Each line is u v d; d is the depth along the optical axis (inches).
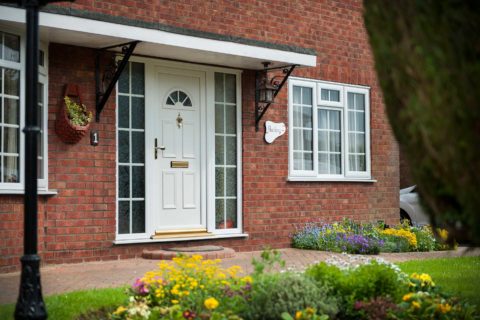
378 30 158.9
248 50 415.5
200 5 435.5
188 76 433.7
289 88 487.5
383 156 554.3
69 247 375.2
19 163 345.1
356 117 538.9
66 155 375.9
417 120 145.4
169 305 229.5
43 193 356.2
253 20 466.0
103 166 390.3
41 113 365.7
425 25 142.8
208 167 438.9
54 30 343.9
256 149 466.9
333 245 458.0
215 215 445.4
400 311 212.2
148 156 410.3
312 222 497.7
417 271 353.1
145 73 411.5
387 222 553.3
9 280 316.5
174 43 379.6
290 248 477.1
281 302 209.6
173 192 423.2
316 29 507.2
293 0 492.4
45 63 367.9
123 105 403.5
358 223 521.3
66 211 374.6
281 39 482.9
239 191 456.8
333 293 227.9
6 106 342.0
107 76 387.2
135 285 240.8
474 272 349.7
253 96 466.3
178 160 425.7
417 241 491.2
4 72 341.4
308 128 502.0
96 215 386.3
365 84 542.9
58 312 236.4
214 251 412.8
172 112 425.1
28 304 184.7
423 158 149.6
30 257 186.9
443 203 153.6
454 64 138.1
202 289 233.6
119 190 399.9
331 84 516.4
